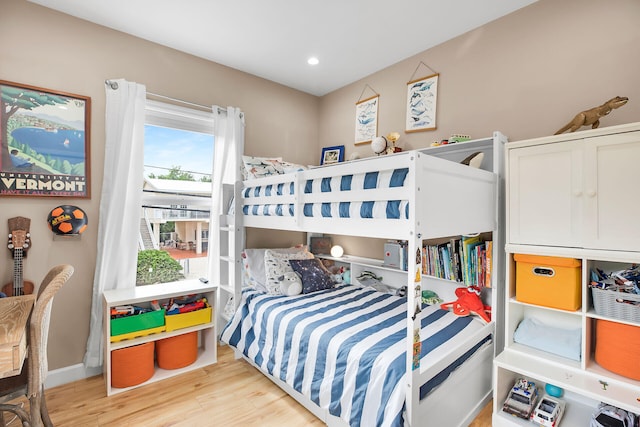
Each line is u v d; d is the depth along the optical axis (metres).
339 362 1.64
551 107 1.98
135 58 2.47
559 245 1.68
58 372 2.18
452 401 1.62
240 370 2.40
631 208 1.47
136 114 2.43
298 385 1.84
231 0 2.05
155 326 2.31
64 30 2.19
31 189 2.08
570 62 1.91
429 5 2.07
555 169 1.69
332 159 3.46
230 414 1.88
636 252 1.45
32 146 2.08
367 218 1.58
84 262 2.28
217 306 2.75
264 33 2.43
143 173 2.47
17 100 2.04
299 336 1.91
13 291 2.00
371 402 1.45
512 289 1.90
